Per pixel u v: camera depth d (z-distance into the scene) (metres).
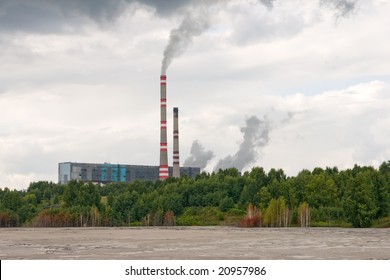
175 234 178.25
